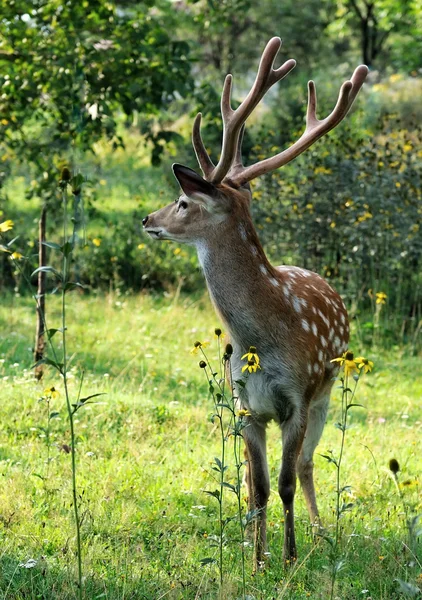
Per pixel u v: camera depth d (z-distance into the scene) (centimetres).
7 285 1939
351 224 1705
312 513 828
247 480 789
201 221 739
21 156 1606
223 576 667
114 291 1941
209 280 744
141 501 853
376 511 852
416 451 1062
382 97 3300
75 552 701
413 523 521
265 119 2969
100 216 1833
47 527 763
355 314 1686
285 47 4084
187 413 1131
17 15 1454
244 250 737
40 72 1414
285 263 1778
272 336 734
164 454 990
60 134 1474
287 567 716
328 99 2980
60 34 1420
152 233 758
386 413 1251
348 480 935
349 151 1750
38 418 1058
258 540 723
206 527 811
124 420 1087
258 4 3997
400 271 1722
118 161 3209
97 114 1413
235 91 3975
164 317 1689
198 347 693
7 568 678
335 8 4269
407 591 509
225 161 754
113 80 1419
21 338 1491
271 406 745
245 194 773
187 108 2867
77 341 1512
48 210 1733
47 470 884
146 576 675
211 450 1009
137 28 1479
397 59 4144
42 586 643
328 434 1125
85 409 1093
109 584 653
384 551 732
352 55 4616
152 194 2748
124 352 1465
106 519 791
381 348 1592
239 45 3950
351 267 1722
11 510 791
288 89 3175
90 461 934
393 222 1691
